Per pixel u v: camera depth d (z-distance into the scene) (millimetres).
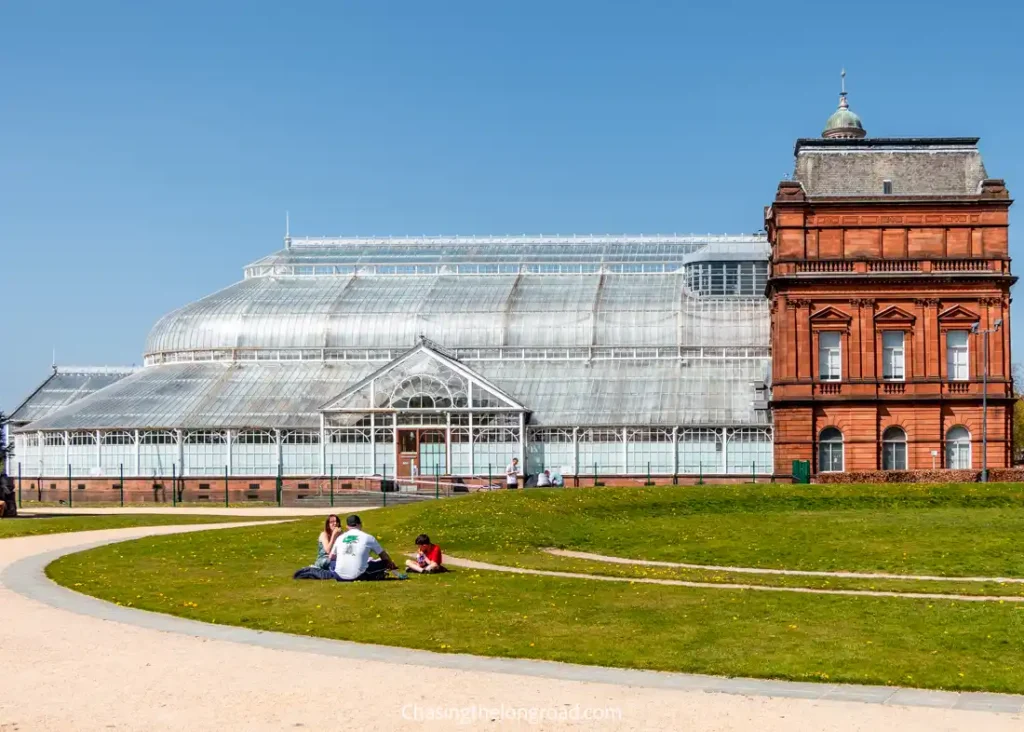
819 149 103312
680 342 113312
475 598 37031
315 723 23156
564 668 27344
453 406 105812
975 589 39719
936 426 99688
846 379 100438
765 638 30422
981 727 22906
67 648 29859
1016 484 76312
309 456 107375
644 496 72125
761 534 57875
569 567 46531
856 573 45406
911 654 28516
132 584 41188
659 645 29609
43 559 49812
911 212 100562
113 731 22797
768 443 103500
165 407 111188
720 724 23078
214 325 120188
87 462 110250
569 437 106000
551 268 127750
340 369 116188
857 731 22656
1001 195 100000
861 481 85812
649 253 128750
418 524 61000
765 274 118125
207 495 107812
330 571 42156
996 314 99812
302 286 126375
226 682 26234
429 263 129125
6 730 22875
